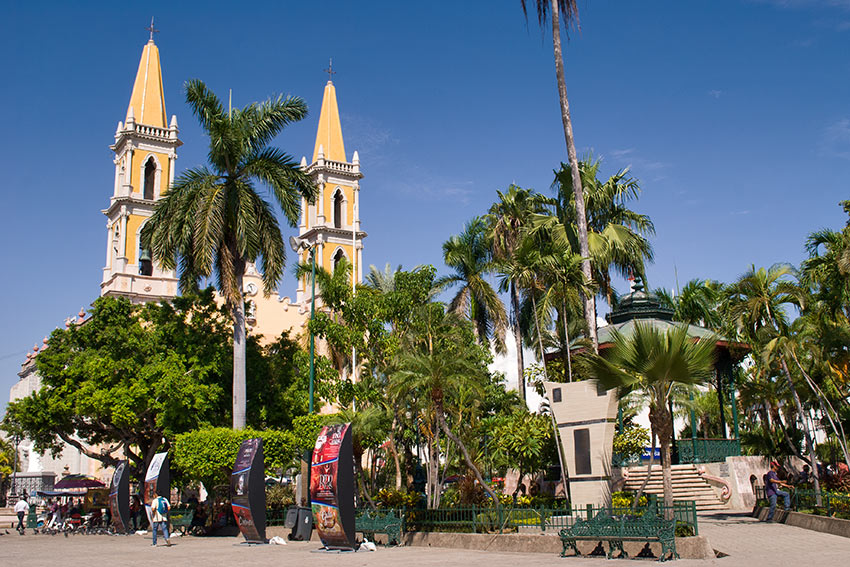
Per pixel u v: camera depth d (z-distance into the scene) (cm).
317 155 7925
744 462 2903
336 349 3531
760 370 2992
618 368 1769
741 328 2664
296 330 7225
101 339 3672
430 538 2206
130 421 3362
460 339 3098
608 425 2228
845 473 2700
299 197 3328
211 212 3103
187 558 1977
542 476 3209
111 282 6397
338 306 3120
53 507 3897
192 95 3294
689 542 1584
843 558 1492
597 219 3681
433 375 2203
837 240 2767
